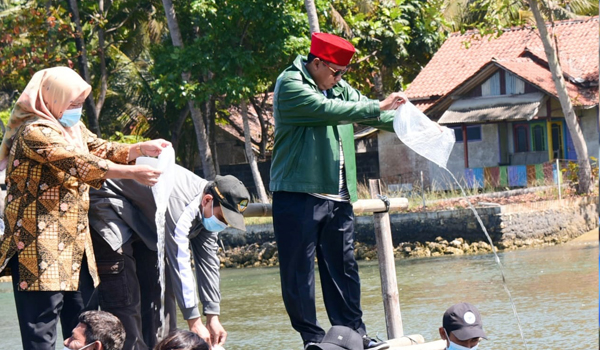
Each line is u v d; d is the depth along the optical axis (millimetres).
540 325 14438
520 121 37625
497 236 28844
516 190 32375
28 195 5227
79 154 5160
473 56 40344
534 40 40219
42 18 32844
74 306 5711
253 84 33500
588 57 38438
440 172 38406
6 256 5211
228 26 33031
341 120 5812
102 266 5961
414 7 40094
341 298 6234
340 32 35219
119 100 40906
